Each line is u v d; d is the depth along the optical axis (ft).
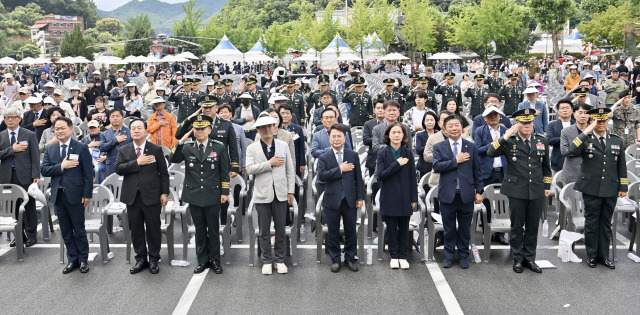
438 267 23.65
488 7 158.92
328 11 187.73
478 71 100.42
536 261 24.04
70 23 602.44
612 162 22.88
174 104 62.18
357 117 43.57
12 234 28.30
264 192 22.85
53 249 26.55
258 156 22.97
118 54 249.75
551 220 29.91
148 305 20.22
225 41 157.89
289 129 29.50
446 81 51.13
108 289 21.71
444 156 23.00
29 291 21.57
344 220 23.32
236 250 26.12
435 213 25.88
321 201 24.97
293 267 23.85
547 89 71.36
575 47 192.13
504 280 22.18
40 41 562.25
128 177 23.04
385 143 23.21
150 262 23.54
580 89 33.63
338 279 22.48
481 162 27.12
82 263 23.56
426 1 156.56
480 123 30.19
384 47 159.74
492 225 24.31
